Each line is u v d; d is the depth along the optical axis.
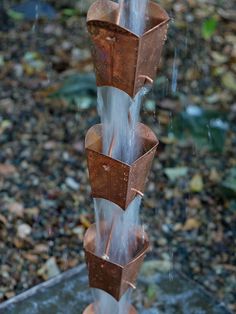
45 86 2.59
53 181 2.19
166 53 2.78
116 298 1.19
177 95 2.56
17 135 2.37
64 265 1.90
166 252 1.96
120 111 1.05
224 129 2.34
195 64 2.74
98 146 1.10
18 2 3.04
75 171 2.23
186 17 2.99
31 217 2.04
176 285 1.73
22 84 2.61
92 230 1.19
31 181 2.18
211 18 2.83
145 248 1.17
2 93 2.56
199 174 2.25
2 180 2.18
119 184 1.06
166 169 2.26
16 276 1.86
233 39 2.90
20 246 1.95
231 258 1.97
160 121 2.44
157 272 1.78
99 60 0.99
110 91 1.03
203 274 1.92
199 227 2.07
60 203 2.10
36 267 1.89
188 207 2.13
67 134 2.38
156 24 1.00
